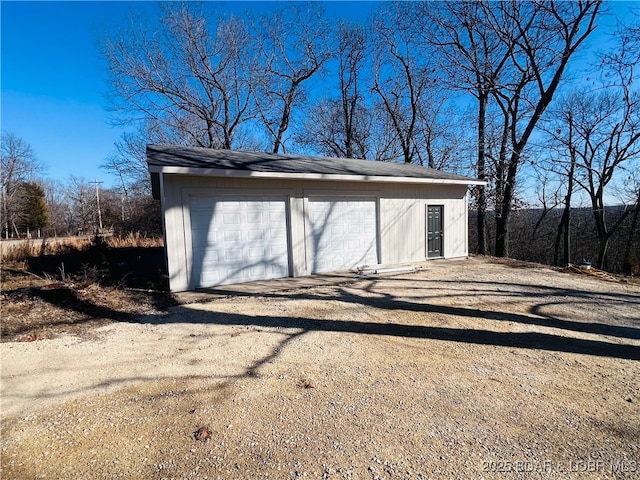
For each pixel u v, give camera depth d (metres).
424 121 19.62
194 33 18.17
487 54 15.51
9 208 34.97
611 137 16.81
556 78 13.55
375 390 3.02
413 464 2.08
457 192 11.50
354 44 20.91
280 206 8.25
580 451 2.21
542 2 13.02
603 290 6.90
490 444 2.28
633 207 17.19
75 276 7.21
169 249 6.93
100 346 4.05
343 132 22.77
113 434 2.38
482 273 8.81
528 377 3.29
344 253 9.34
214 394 2.95
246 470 2.03
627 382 3.20
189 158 7.69
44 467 2.06
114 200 37.69
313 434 2.38
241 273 7.79
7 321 4.69
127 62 17.48
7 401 2.83
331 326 4.77
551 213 21.86
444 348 4.02
